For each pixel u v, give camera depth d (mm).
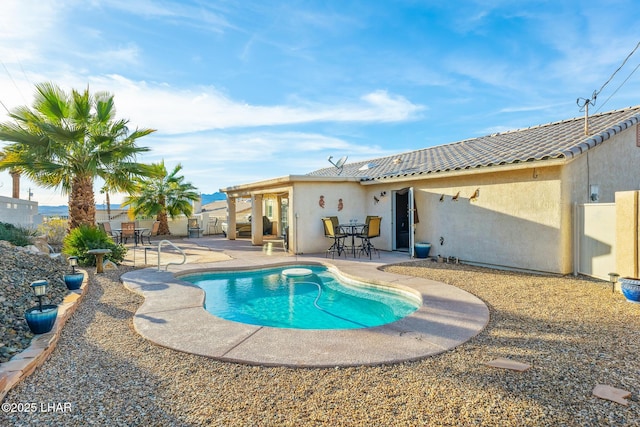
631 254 7527
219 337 5023
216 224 27766
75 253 10781
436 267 10898
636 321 5664
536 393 3443
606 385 3578
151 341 4891
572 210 9398
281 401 3367
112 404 3311
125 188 13836
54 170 12008
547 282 8633
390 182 13953
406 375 3875
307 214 14258
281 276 10906
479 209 11172
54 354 4477
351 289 9484
